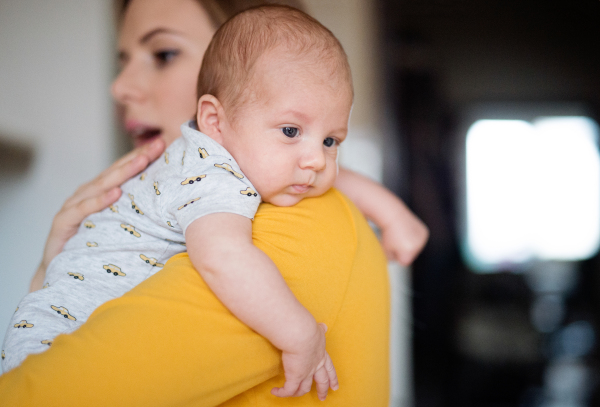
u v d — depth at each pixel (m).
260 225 0.65
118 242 0.75
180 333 0.52
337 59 0.74
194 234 0.60
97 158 1.80
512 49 3.04
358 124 2.61
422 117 2.79
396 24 2.66
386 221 1.00
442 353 2.87
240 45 0.74
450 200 2.93
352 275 0.69
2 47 1.77
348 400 0.67
